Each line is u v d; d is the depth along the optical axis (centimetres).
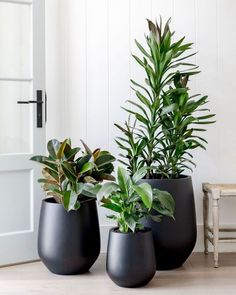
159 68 269
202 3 315
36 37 292
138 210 246
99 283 247
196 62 317
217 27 316
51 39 314
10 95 295
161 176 284
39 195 294
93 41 315
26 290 236
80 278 256
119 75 316
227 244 317
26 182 291
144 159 279
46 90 314
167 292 232
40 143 296
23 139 298
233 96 318
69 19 314
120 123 318
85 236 257
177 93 270
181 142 270
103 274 264
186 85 293
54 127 315
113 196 243
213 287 240
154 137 279
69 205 245
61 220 255
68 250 254
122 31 315
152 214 263
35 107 293
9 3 291
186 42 316
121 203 241
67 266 257
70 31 314
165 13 315
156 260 267
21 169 288
